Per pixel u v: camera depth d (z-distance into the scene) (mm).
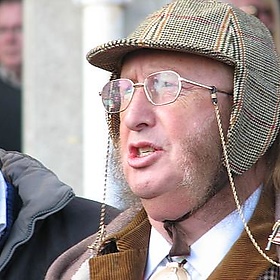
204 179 4297
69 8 9211
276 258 4285
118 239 4625
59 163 9266
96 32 8930
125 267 4523
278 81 4426
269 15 7219
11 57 9703
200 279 4395
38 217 5426
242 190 4426
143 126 4285
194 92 4289
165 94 4293
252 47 4359
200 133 4277
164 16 4395
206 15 4387
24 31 9492
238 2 7219
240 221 4414
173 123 4262
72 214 5609
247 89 4281
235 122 4250
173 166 4258
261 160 4488
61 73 9297
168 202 4301
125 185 4742
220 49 4270
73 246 5211
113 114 4578
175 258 4461
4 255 5391
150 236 4586
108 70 4664
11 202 5543
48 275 4934
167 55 4320
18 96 9727
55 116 9312
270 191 4477
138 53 4395
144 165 4277
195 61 4301
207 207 4383
